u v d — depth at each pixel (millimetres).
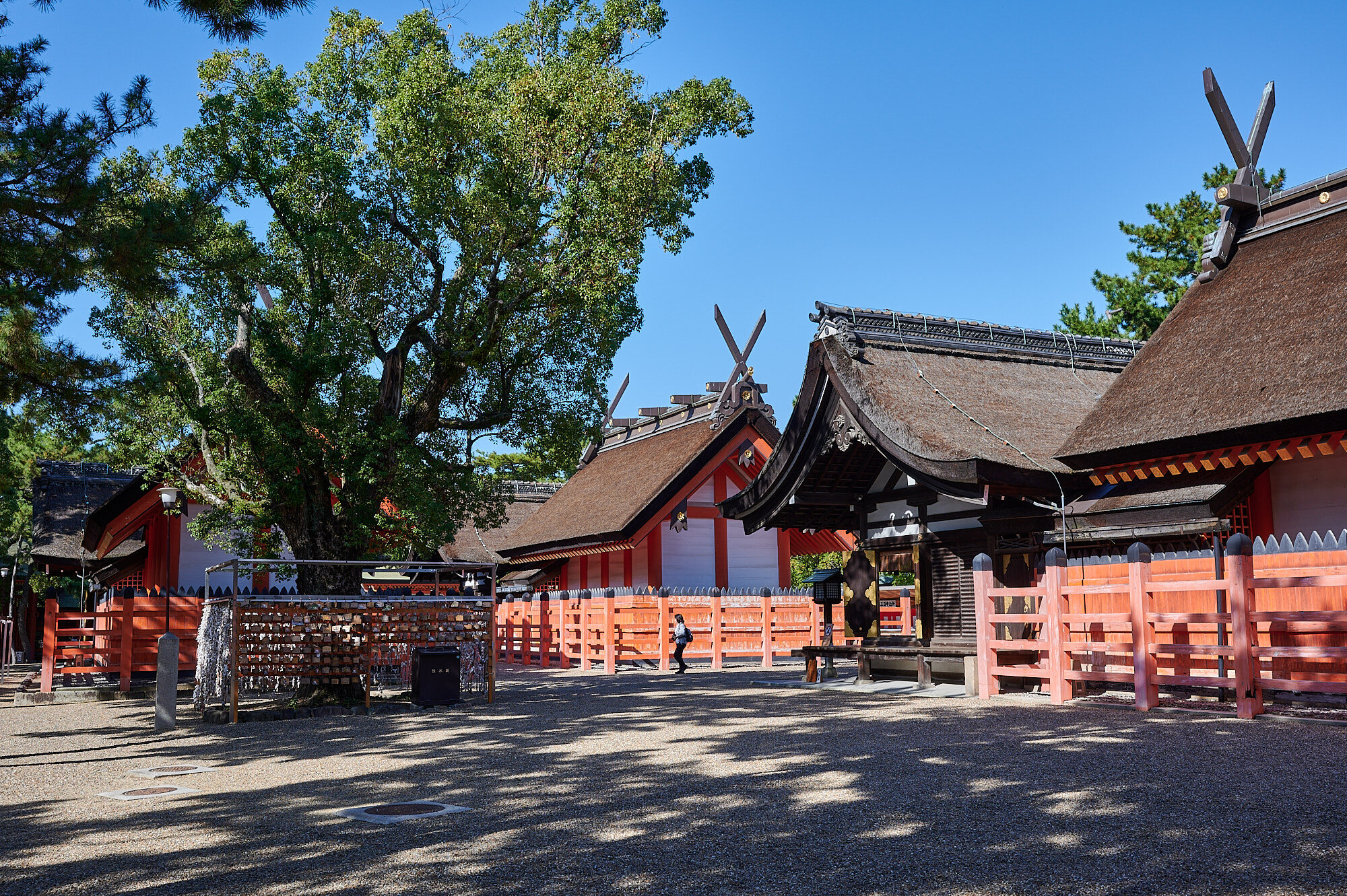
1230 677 13383
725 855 6316
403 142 19016
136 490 26828
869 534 21578
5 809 8664
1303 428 13719
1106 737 10977
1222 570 13773
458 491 19531
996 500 17562
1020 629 17000
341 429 17781
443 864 6285
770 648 28562
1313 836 6246
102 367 13227
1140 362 17156
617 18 19406
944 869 5816
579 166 19188
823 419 20281
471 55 20359
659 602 27812
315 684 18188
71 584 42594
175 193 17547
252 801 8688
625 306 19906
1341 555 12570
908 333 21188
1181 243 38812
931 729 12227
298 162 18266
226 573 28016
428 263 19938
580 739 12359
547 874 5988
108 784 9906
